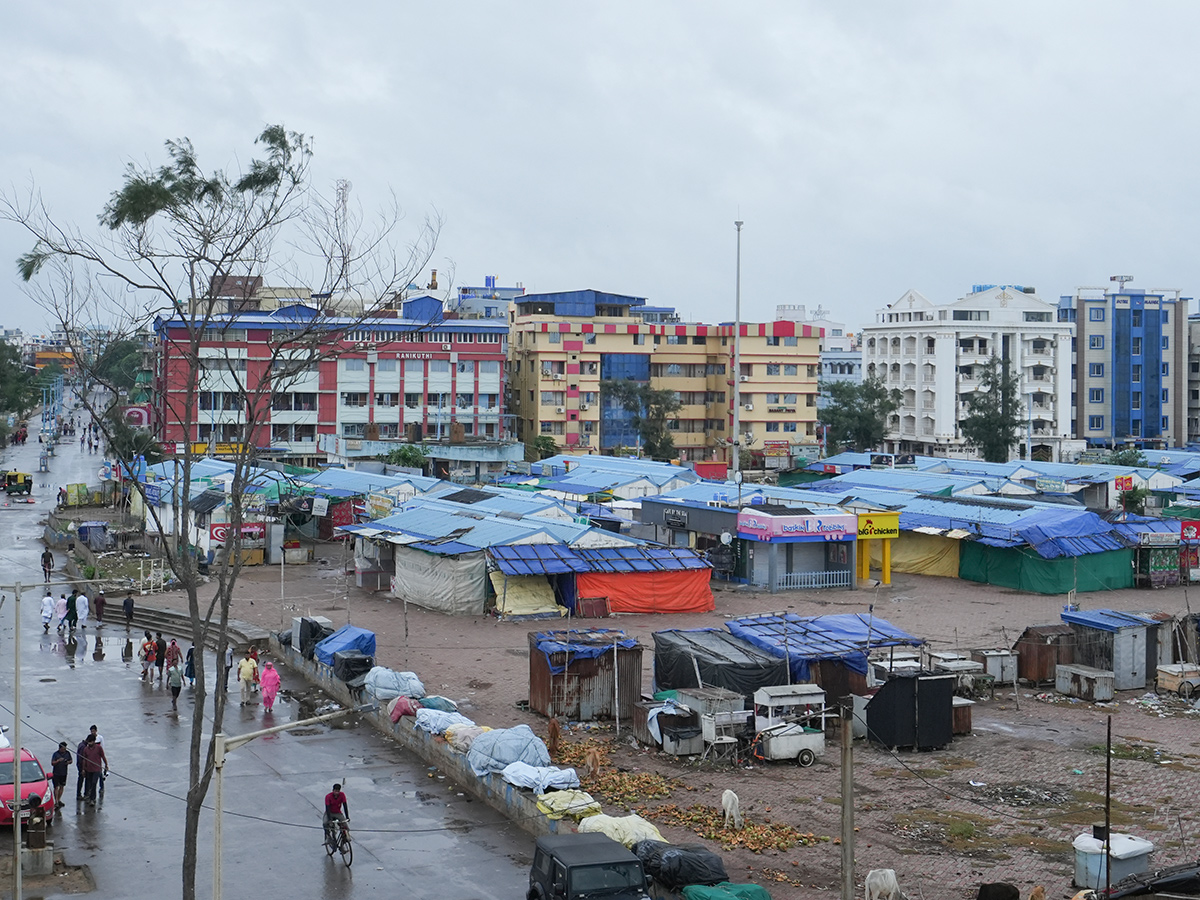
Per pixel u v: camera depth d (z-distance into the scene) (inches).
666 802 1246.3
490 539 2346.2
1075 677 1734.7
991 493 3526.1
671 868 974.4
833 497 3105.3
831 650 1576.0
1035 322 6378.0
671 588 2325.3
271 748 1454.2
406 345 5064.0
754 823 1186.6
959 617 2309.3
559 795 1162.0
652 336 5713.6
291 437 4921.3
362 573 2564.0
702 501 3038.9
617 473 3794.3
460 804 1259.8
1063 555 2591.0
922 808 1246.9
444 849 1132.5
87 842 1143.6
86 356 1230.9
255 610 2290.8
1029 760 1424.7
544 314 5866.1
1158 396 6835.6
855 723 1497.3
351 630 1807.3
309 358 1108.5
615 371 5629.9
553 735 1418.6
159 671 1760.6
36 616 2256.4
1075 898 935.0
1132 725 1588.3
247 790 1300.4
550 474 4264.3
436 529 2490.2
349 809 1241.4
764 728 1413.6
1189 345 7071.9
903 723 1460.4
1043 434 6363.2
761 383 5738.2
